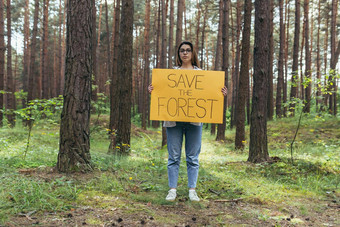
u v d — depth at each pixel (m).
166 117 3.17
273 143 9.41
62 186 3.16
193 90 3.22
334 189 3.76
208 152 8.55
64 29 24.14
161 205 2.88
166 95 3.22
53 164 4.12
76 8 3.78
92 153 5.45
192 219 2.51
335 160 5.52
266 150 5.79
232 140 11.82
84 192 3.07
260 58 5.84
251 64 27.05
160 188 3.42
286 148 8.16
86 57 3.84
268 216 2.65
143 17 27.05
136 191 3.27
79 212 2.53
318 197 3.41
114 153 6.12
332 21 18.20
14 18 25.23
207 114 3.19
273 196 3.33
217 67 14.45
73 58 3.77
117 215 2.52
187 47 3.33
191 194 3.06
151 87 3.23
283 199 3.27
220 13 14.44
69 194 2.92
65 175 3.58
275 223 2.50
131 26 6.68
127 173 4.07
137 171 4.24
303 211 2.83
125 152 6.36
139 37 31.36
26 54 21.47
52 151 5.68
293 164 5.29
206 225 2.40
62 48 24.08
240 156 7.41
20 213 2.39
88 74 3.88
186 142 3.21
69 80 3.77
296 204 3.09
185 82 3.23
